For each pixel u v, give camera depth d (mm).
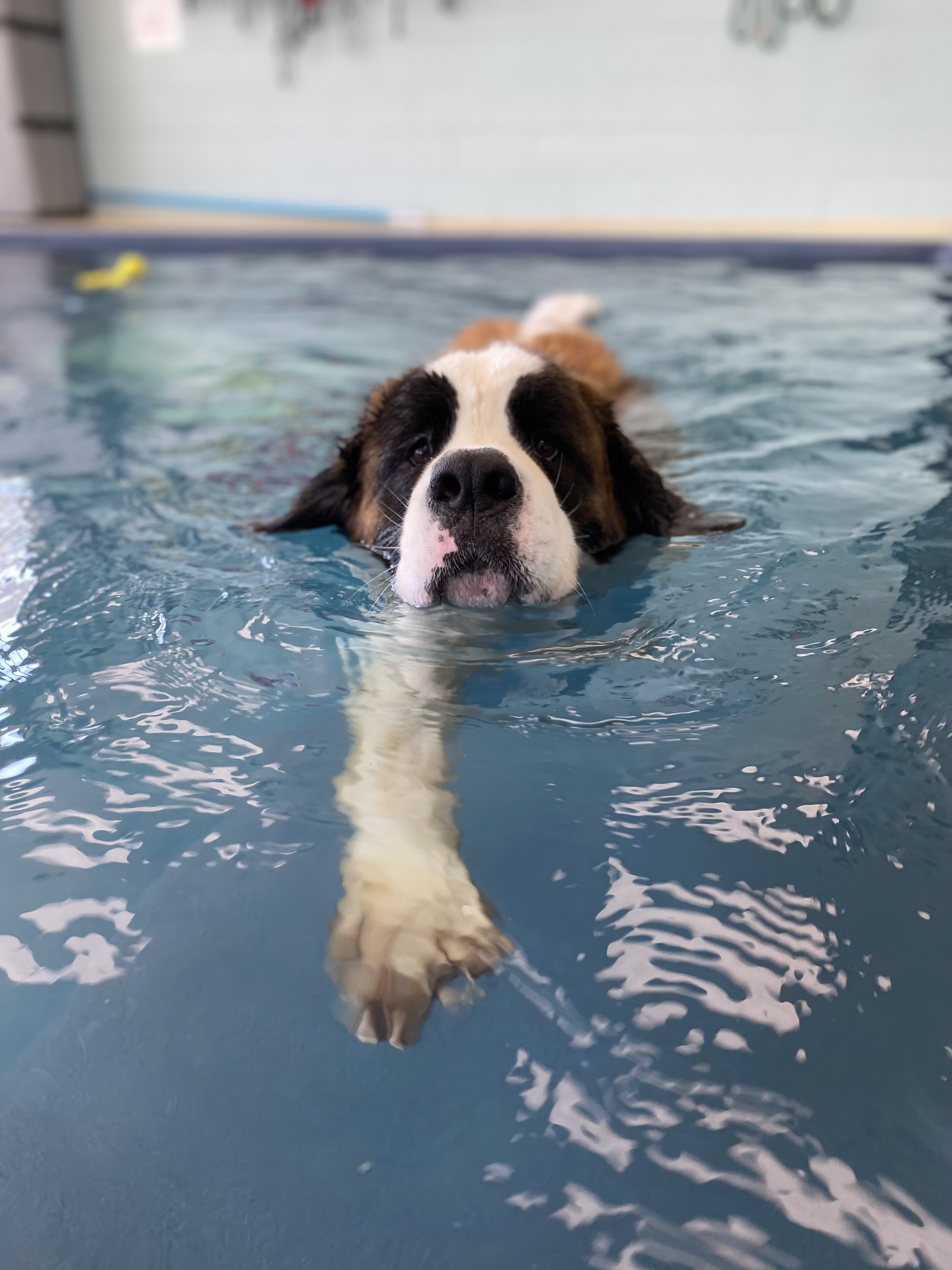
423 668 558
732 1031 336
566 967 360
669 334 1480
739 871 399
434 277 2154
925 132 2750
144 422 1046
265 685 542
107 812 444
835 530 722
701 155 2938
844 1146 302
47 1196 298
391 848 420
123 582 667
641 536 765
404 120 3152
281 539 760
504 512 616
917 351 1331
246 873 408
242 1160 305
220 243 2570
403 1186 296
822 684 524
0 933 381
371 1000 353
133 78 3359
